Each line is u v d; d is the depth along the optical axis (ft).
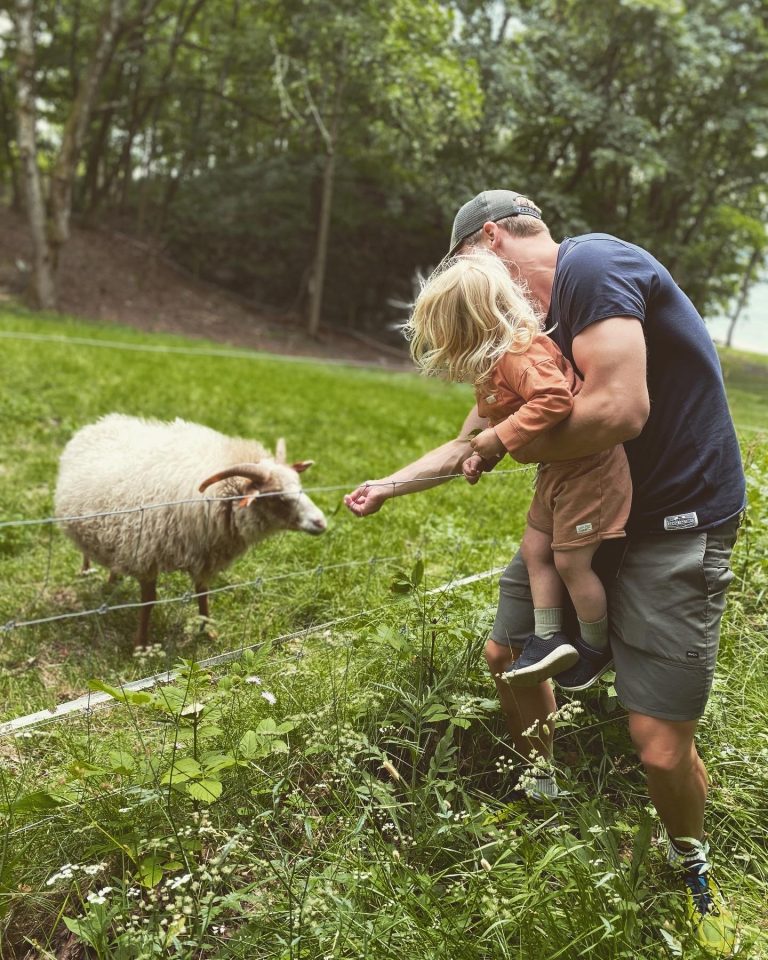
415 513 20.13
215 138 95.25
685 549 7.83
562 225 79.30
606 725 10.72
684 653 7.84
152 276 93.50
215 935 7.93
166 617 15.24
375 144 86.17
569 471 8.02
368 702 10.27
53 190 69.46
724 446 7.89
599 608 8.22
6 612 14.84
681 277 87.45
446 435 33.14
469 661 10.85
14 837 8.35
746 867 8.80
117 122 105.19
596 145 82.28
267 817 8.50
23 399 29.17
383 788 8.66
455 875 8.09
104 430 15.98
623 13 72.13
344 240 98.48
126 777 8.98
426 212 93.86
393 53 65.77
